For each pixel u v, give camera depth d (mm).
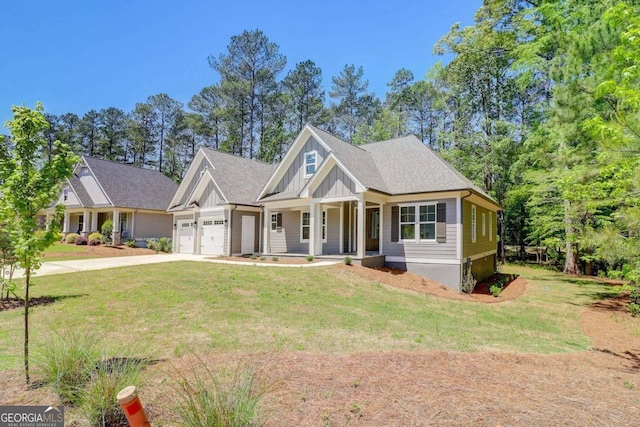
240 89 39906
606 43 9719
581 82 10297
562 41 13109
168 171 49750
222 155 23875
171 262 15797
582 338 8047
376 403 3896
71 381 4059
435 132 35344
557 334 8375
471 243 16406
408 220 15891
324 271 13359
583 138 10078
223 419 3018
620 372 5625
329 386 4305
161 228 31812
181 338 6395
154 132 50219
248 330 7043
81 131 49906
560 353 6613
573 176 10016
